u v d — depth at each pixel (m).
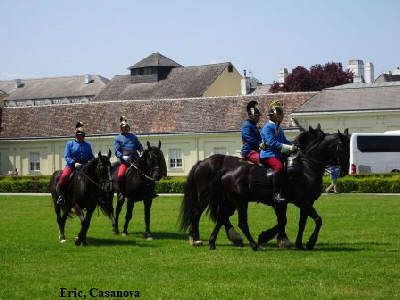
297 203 16.14
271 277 12.88
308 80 98.38
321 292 11.59
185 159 61.12
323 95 57.81
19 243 18.48
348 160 16.16
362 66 109.88
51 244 18.23
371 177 40.47
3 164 67.81
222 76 90.00
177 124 61.84
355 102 55.25
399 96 54.41
